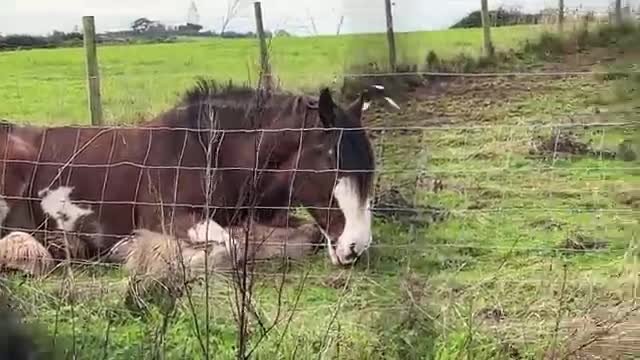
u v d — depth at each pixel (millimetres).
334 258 5383
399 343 3717
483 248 5316
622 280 4887
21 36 20188
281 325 3910
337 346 3648
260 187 5469
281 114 5793
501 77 12406
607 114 10398
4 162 6148
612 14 14406
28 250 5344
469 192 7258
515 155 8508
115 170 6016
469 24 15133
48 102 12859
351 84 11039
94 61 9898
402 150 7871
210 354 3592
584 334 3969
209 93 6039
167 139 5961
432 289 4262
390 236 5742
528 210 6191
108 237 6016
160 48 17250
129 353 3662
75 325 3854
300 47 12977
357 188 5480
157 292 4211
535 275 4902
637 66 12594
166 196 5816
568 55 13555
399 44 12648
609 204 7035
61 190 6090
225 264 5105
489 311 4250
